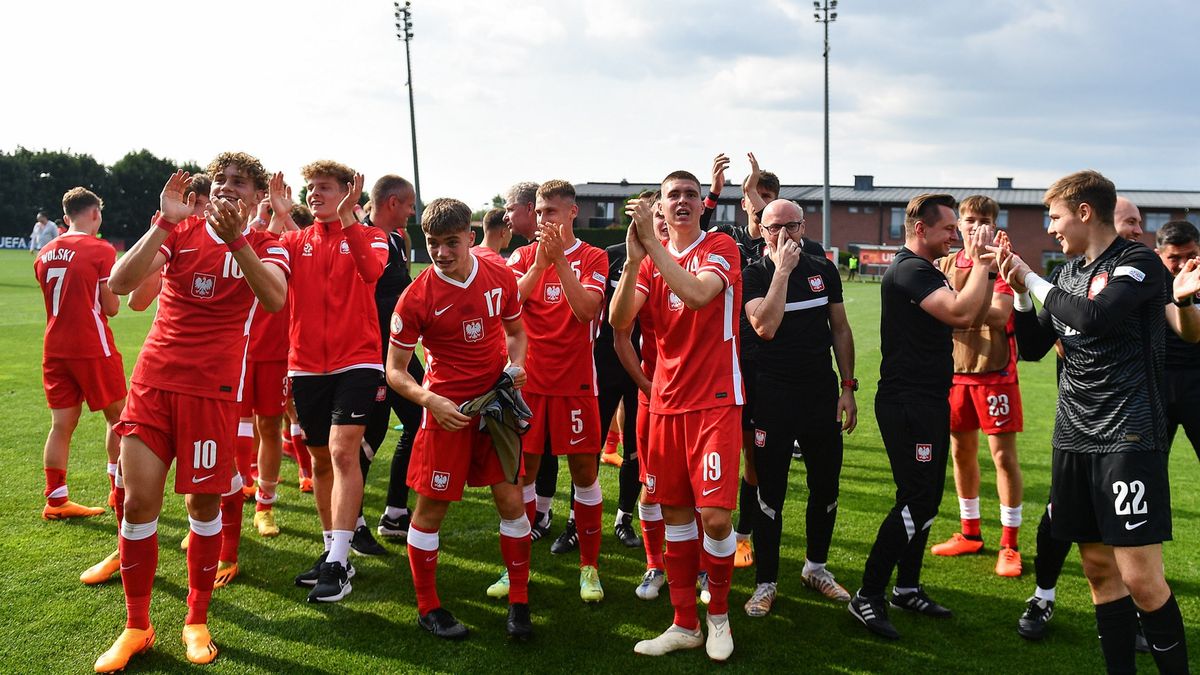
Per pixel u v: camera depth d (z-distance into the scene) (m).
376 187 5.13
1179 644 2.88
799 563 4.57
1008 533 4.45
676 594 3.50
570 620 3.77
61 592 3.87
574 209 4.41
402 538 4.83
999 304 4.30
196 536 3.38
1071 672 3.31
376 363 4.25
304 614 3.74
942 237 3.67
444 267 3.52
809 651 3.48
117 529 4.75
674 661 3.37
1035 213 45.62
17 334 13.13
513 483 3.55
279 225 4.48
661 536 4.11
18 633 3.45
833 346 4.19
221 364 3.42
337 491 4.02
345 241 4.30
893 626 3.72
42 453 6.36
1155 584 2.87
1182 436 8.00
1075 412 3.05
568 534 4.78
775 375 3.83
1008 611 3.93
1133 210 4.31
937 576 4.38
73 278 4.75
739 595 4.12
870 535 5.04
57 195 57.19
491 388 3.67
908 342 3.70
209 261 3.40
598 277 4.24
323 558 4.16
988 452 7.36
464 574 4.30
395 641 3.49
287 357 4.76
